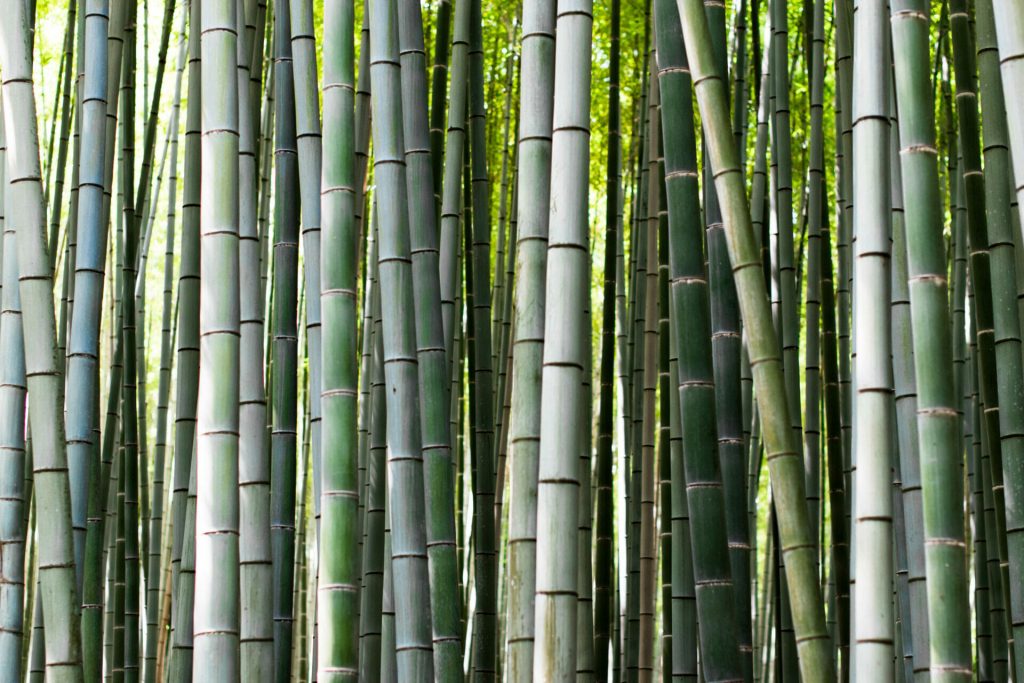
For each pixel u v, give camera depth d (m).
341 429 3.67
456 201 5.00
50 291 3.83
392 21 4.03
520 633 3.40
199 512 3.73
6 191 4.18
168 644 8.83
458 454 7.10
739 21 6.37
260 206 7.44
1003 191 4.10
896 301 4.04
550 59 3.62
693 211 3.57
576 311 3.27
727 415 3.92
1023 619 3.86
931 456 2.89
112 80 5.11
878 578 2.81
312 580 9.84
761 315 3.05
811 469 5.70
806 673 2.91
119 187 7.91
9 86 3.87
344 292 3.73
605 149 11.14
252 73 5.16
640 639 6.54
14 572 3.96
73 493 4.27
